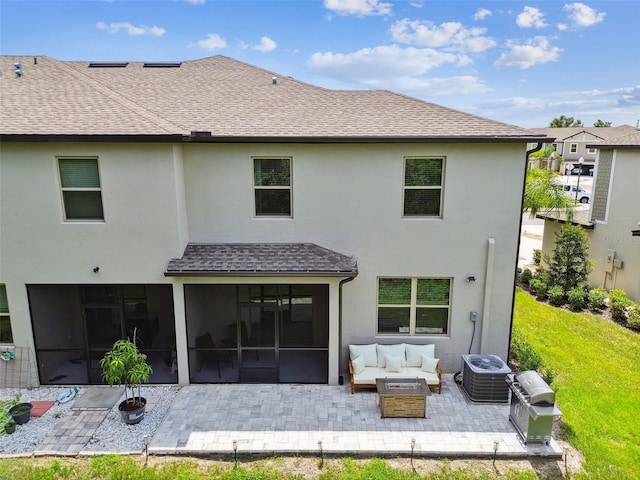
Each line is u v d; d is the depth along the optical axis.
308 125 10.16
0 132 8.59
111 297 10.38
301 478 7.11
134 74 13.29
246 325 10.52
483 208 10.07
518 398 8.14
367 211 10.23
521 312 15.51
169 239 9.58
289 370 10.73
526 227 34.41
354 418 8.81
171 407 9.24
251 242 10.48
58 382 10.35
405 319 10.84
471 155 9.80
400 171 9.98
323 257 9.96
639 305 14.75
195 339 10.79
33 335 9.98
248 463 7.52
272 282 9.67
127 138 8.71
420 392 8.70
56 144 8.98
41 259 9.58
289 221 10.34
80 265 9.65
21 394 9.81
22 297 9.73
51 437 8.17
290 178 10.18
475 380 9.32
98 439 8.10
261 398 9.61
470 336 10.75
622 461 7.48
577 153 59.88
